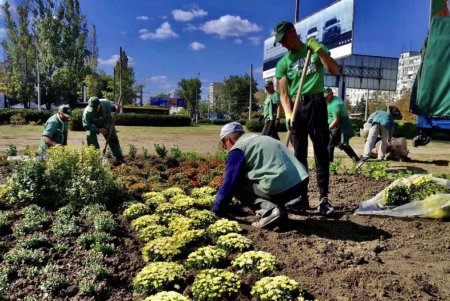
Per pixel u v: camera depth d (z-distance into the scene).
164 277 3.19
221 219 4.55
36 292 3.22
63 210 4.98
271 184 4.30
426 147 16.06
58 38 45.47
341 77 24.33
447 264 3.71
